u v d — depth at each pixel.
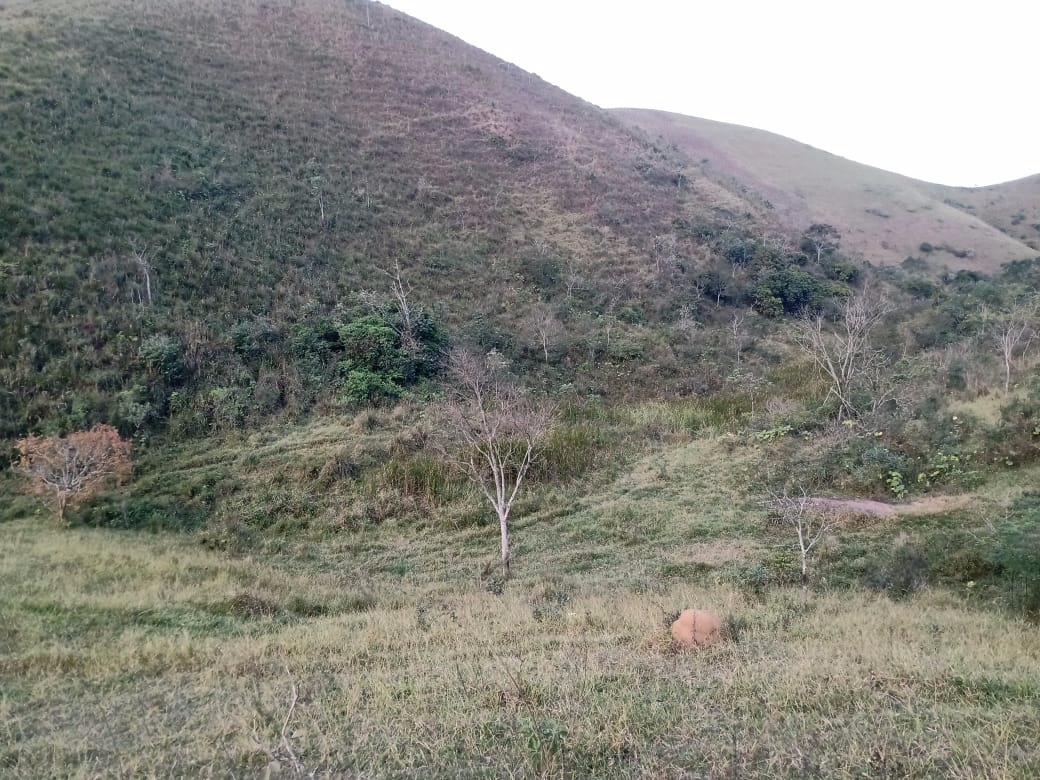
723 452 19.52
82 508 15.98
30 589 10.73
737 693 5.96
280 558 14.83
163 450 18.44
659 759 4.75
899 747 4.62
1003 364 21.62
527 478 18.42
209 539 15.31
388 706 6.28
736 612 9.73
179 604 10.73
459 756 5.09
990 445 16.14
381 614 10.54
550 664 7.14
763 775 4.42
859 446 17.62
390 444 19.16
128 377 19.89
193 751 5.54
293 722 5.98
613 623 9.39
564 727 5.16
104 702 7.01
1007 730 4.70
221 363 21.48
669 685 6.29
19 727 6.38
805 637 8.30
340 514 16.73
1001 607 9.87
